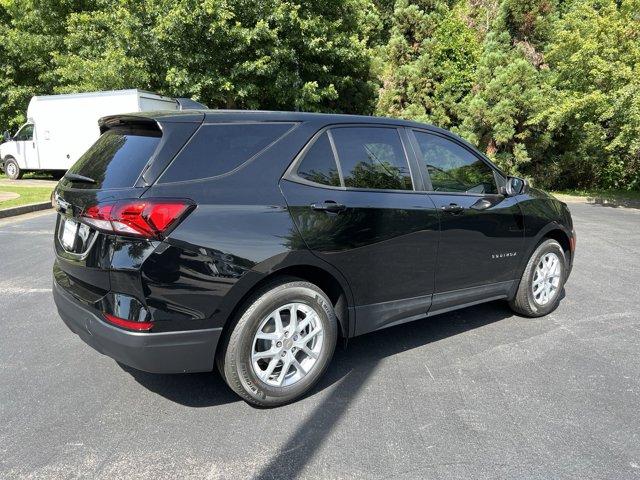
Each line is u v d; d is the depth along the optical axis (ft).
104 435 8.92
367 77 59.00
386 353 12.53
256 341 9.73
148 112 10.25
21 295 16.69
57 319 14.60
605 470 8.09
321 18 52.49
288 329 9.95
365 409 9.89
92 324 9.08
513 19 50.42
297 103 50.39
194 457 8.33
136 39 48.70
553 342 13.28
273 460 8.29
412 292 11.98
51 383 10.80
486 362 12.05
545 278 15.16
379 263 11.14
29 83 66.39
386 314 11.64
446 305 12.87
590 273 20.31
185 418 9.50
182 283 8.73
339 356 12.34
